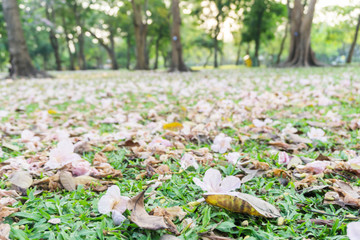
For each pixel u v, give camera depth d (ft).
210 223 3.59
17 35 42.91
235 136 7.91
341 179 4.92
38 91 22.82
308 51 62.75
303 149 6.90
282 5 100.37
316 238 3.34
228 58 211.20
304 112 10.73
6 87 27.68
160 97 16.34
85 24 113.19
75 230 3.39
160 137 7.03
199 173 5.27
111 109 13.30
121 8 105.40
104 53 177.68
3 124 10.19
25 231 3.38
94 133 8.48
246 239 3.21
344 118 9.84
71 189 4.57
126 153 6.54
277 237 3.27
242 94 15.84
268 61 170.91
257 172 5.15
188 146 7.13
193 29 132.77
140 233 3.33
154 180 4.89
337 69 44.14
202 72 55.01
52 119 11.35
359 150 6.56
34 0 73.51
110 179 5.20
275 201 4.23
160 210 3.56
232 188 3.89
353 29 102.12
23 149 7.22
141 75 47.62
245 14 105.60
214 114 9.96
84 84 30.48
